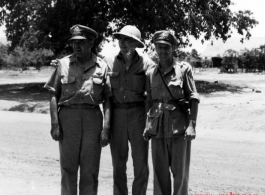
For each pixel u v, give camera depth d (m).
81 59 4.37
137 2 25.48
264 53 52.88
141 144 4.53
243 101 18.41
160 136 4.26
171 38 4.20
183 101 4.29
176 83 4.20
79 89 4.28
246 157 7.84
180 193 4.46
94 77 4.31
